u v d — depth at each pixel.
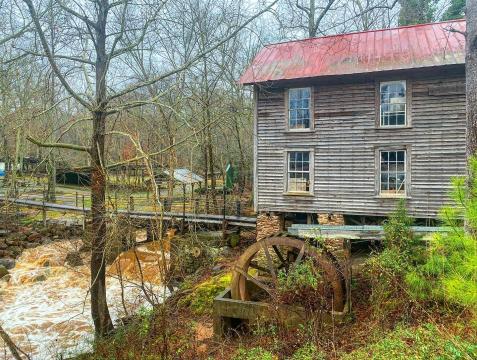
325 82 14.95
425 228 9.13
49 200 25.66
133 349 8.01
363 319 8.01
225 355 8.10
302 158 15.55
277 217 15.99
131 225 9.94
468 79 8.21
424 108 13.78
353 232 9.66
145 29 8.91
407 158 14.06
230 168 26.48
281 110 15.59
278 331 8.22
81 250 18.78
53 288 16.61
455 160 13.46
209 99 17.67
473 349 4.98
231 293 10.19
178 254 12.20
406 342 6.03
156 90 15.23
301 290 8.88
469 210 5.08
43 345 11.77
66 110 13.84
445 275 6.38
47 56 7.83
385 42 15.15
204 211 23.20
